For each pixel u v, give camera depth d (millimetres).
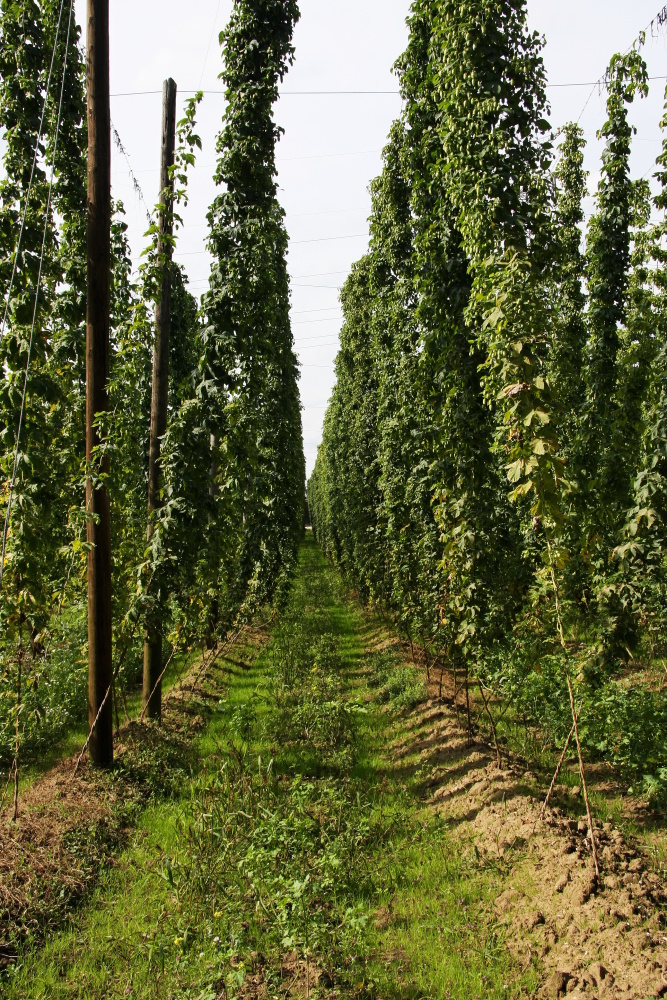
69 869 5074
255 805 5359
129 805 6219
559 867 4527
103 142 6730
